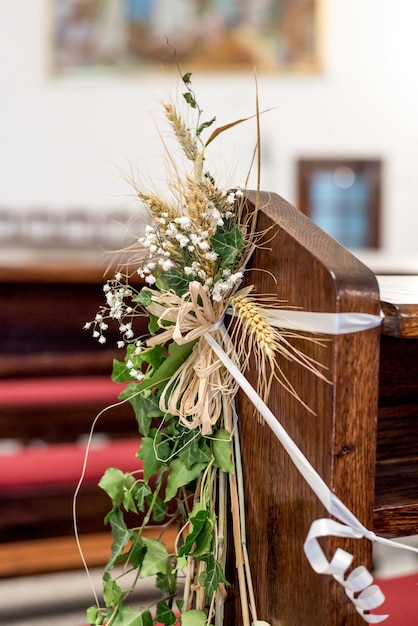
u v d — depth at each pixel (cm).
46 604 299
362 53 959
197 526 151
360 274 136
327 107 963
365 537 138
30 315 318
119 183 908
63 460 277
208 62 925
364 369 136
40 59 895
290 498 145
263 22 929
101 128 910
